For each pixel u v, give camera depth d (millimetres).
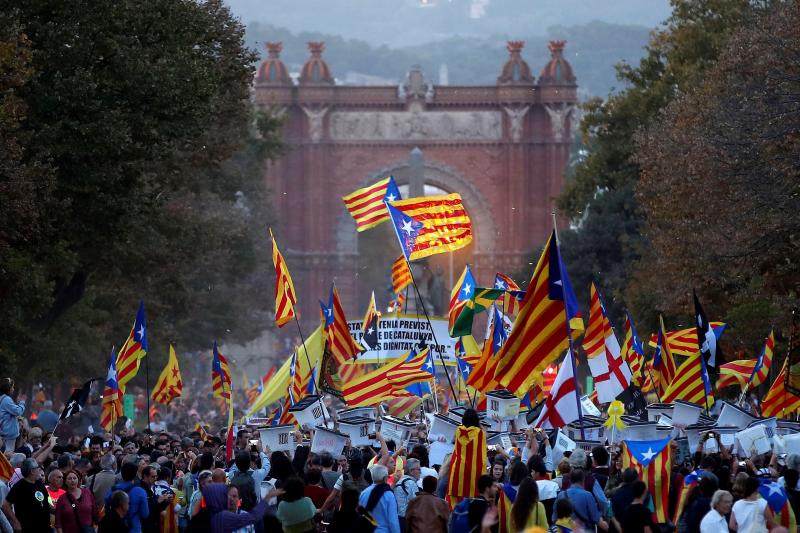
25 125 121812
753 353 145500
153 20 128875
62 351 174375
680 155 152000
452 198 107812
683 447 90688
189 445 97500
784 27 136750
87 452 92375
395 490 71000
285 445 95875
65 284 146000
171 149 134375
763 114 130875
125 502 69875
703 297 156000
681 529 65375
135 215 132500
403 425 93125
